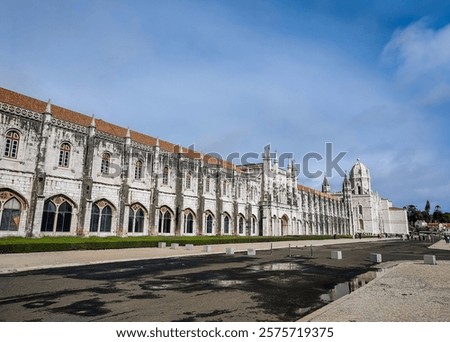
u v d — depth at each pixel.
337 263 27.66
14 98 37.69
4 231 31.81
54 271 19.47
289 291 15.02
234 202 65.38
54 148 36.69
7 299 12.29
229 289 15.10
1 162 32.09
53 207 36.06
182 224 51.81
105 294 13.45
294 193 88.25
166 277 18.09
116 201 42.44
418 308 11.23
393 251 44.75
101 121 47.50
